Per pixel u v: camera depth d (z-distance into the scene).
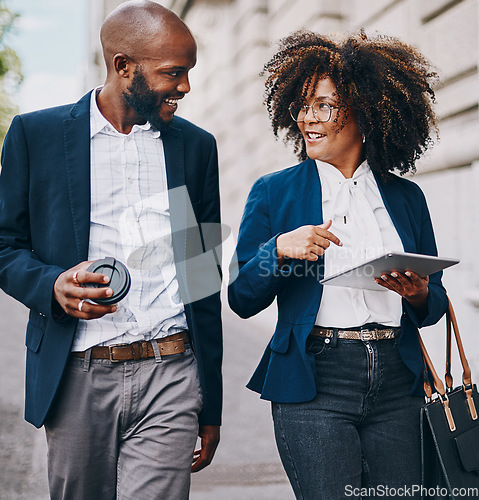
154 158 2.26
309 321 2.09
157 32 2.11
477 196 4.69
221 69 12.22
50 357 2.11
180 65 2.13
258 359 6.30
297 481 2.11
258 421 4.68
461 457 2.08
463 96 4.93
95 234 2.16
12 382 5.43
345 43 2.28
